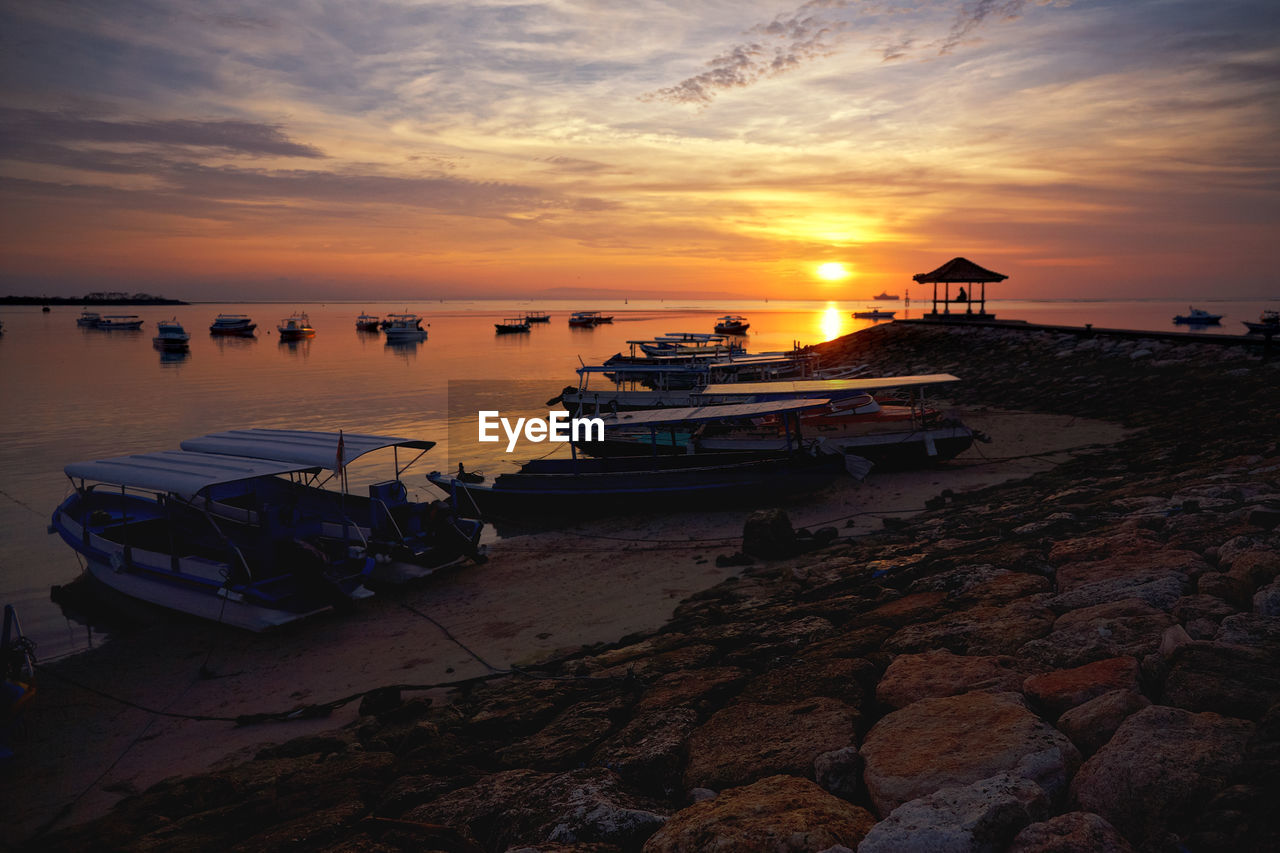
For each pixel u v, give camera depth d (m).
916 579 10.49
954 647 7.52
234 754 8.91
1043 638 7.07
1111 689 5.79
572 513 18.55
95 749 9.28
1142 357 30.20
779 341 101.56
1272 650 5.61
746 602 11.27
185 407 40.28
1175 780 4.47
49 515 20.03
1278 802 4.02
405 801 6.58
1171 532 9.30
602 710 7.91
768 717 6.72
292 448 15.20
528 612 12.71
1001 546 10.94
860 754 5.73
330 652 11.70
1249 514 8.84
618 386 35.06
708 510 18.45
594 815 5.57
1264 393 21.25
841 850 4.44
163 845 6.44
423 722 8.46
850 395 21.77
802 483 17.91
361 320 160.12
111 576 14.06
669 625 10.99
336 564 13.27
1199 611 6.66
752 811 5.09
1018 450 22.03
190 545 14.59
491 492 18.47
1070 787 4.91
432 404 40.75
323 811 6.57
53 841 7.26
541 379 54.12
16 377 57.50
